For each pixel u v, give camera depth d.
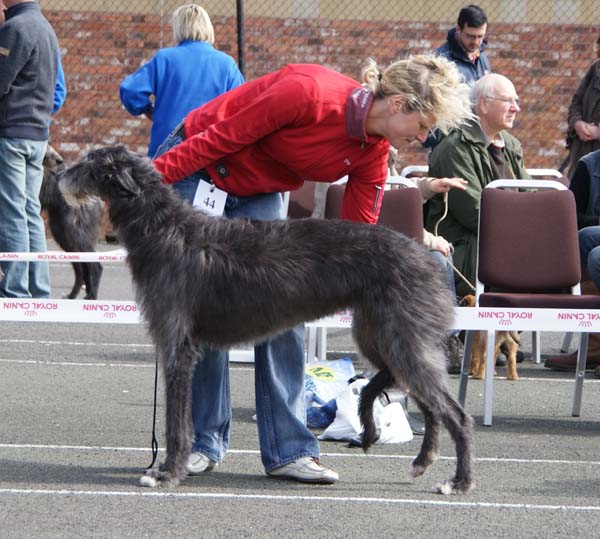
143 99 13.43
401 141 8.12
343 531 7.26
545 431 10.67
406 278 8.03
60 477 8.49
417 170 14.65
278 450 8.57
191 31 13.62
